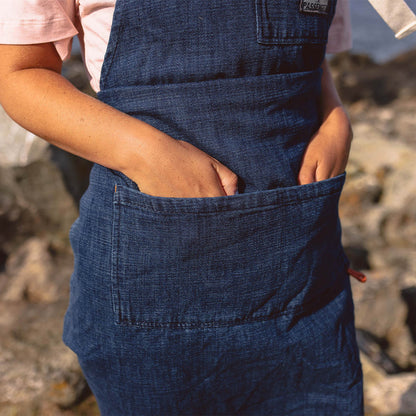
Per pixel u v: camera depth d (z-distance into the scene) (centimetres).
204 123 84
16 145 273
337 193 92
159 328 88
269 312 92
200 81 83
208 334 90
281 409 103
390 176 368
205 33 80
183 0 79
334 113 104
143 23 81
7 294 257
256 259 88
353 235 320
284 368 97
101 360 92
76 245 94
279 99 86
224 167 85
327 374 101
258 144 87
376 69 903
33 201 289
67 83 83
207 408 98
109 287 88
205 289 87
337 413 104
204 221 82
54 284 261
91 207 91
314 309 99
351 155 398
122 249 85
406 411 191
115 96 86
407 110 600
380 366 221
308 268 92
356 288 260
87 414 198
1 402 193
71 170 294
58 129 81
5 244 292
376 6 95
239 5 80
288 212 86
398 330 252
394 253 302
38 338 222
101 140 80
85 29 88
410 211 338
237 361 93
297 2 83
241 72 83
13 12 78
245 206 83
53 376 201
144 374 91
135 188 85
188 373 92
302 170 93
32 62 82
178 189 82
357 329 245
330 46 114
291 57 86
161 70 82
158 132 81
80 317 94
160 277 86
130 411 96
